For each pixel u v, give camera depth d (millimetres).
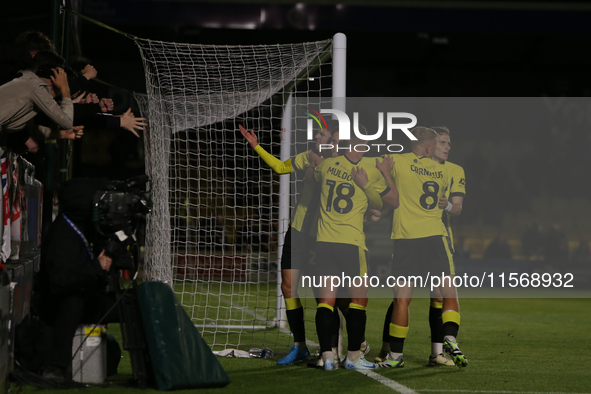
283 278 17188
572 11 65125
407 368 16422
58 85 14148
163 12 61125
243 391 12453
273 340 22406
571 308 39312
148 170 25969
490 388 14016
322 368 15914
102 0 60656
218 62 23391
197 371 12477
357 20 64812
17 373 12570
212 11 62562
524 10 65125
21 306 13273
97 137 60750
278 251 25938
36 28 35688
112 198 12555
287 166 17266
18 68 13844
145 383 12273
